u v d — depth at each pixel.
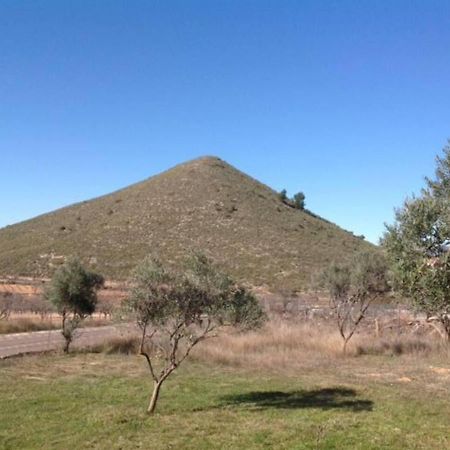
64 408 13.59
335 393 15.71
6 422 12.29
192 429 11.61
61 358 22.38
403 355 23.95
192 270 12.78
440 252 9.16
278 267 78.25
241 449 10.26
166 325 13.21
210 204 106.56
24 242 96.56
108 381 17.33
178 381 17.50
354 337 26.47
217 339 25.25
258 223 100.31
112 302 41.03
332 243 97.88
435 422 12.27
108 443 10.63
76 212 112.19
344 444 10.53
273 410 13.45
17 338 29.77
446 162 9.49
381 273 24.52
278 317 34.25
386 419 12.48
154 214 102.62
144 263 12.84
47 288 25.42
